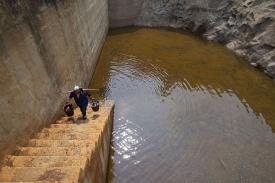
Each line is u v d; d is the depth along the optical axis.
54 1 7.05
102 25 15.71
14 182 3.62
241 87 11.02
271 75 11.62
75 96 6.77
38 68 5.91
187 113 9.48
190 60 13.59
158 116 9.33
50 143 5.19
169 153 7.67
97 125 6.66
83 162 4.12
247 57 13.40
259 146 7.89
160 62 13.39
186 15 18.16
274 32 11.96
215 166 7.21
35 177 3.75
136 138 8.27
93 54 12.30
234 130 8.58
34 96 5.64
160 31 18.50
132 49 15.21
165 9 19.09
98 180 5.43
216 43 16.00
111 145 7.96
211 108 9.73
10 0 4.77
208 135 8.38
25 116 5.18
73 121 7.08
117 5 18.52
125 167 7.17
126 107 9.80
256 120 9.02
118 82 11.55
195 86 11.17
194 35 17.53
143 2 19.55
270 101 10.05
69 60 8.25
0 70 4.36
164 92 10.78
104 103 9.62
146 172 7.02
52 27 6.87
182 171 7.05
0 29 4.43
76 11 9.41
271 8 12.51
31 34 5.62
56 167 3.83
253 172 7.02
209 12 16.84
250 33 13.43
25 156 4.41
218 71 12.39
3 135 4.35
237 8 15.08
